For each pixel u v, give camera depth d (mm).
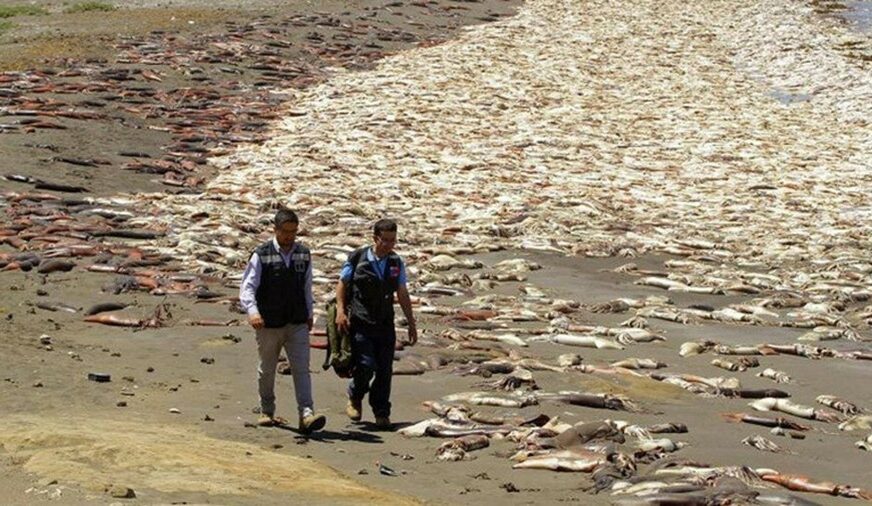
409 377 15383
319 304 19031
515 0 63000
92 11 52656
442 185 31125
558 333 18406
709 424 13891
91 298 18844
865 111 44125
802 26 60156
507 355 16625
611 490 10836
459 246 25188
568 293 21922
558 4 62750
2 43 44250
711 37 57656
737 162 35938
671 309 20578
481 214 28219
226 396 14109
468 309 19766
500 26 56219
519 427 13023
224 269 21484
